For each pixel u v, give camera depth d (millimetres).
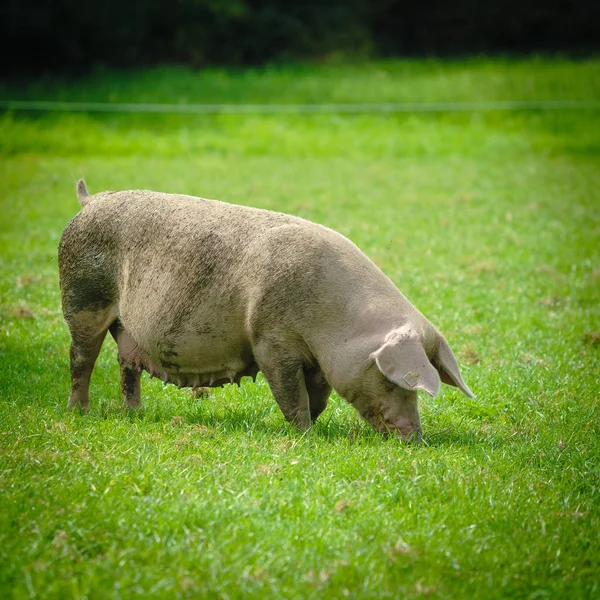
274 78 124625
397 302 23031
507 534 18578
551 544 18234
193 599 15609
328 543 17562
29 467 20141
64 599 15398
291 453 21828
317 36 150125
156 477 19984
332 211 57469
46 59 125812
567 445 23922
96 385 28422
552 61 143125
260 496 19391
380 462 21328
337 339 22609
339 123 94875
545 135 89625
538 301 38938
